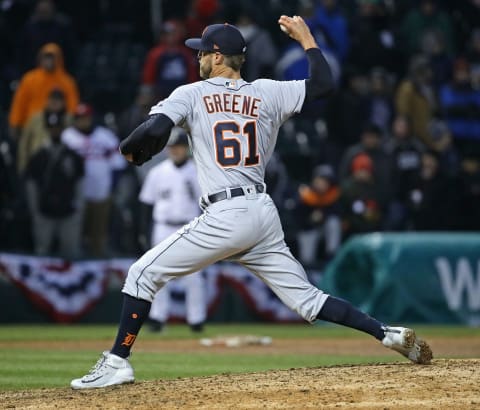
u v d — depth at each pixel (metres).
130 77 66.00
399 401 19.72
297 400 19.97
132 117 55.41
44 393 22.47
